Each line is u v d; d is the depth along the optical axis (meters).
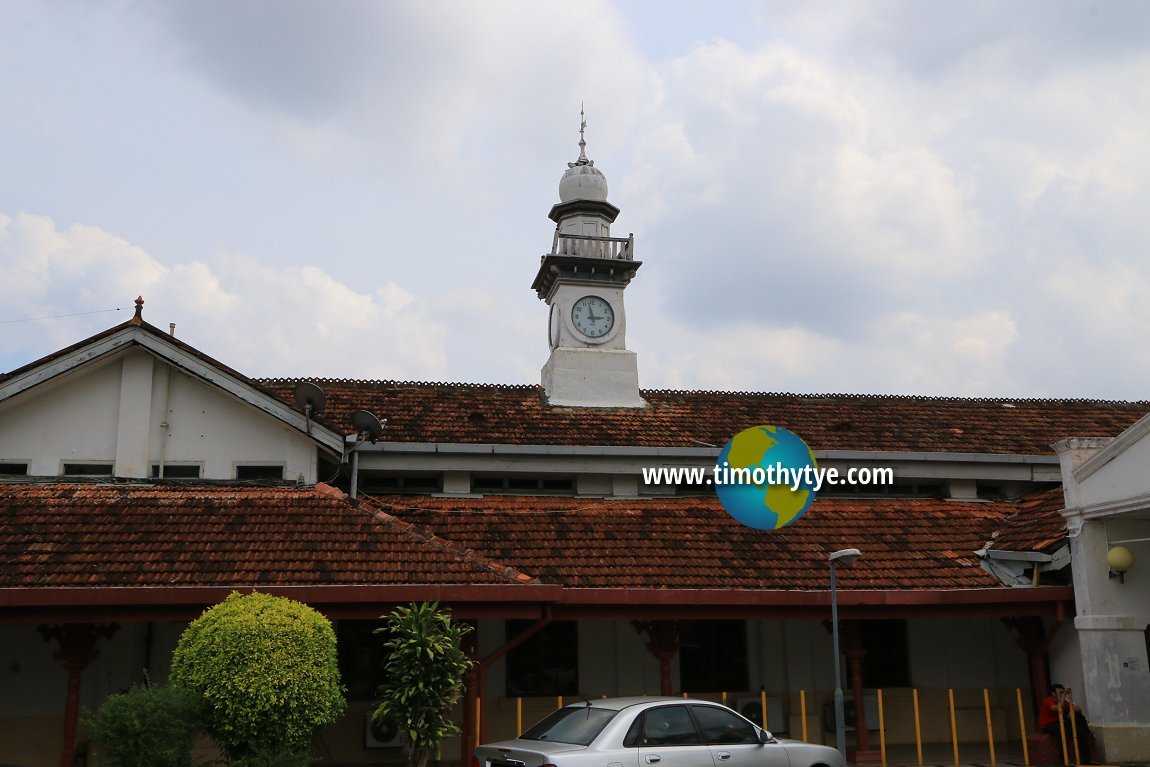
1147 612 15.97
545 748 10.30
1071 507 16.28
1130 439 15.23
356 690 15.83
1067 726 15.52
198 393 17.02
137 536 14.21
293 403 17.31
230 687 10.96
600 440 19.47
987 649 18.47
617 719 10.59
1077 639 16.41
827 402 23.09
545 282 23.27
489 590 13.88
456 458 18.44
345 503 15.77
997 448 20.72
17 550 13.57
